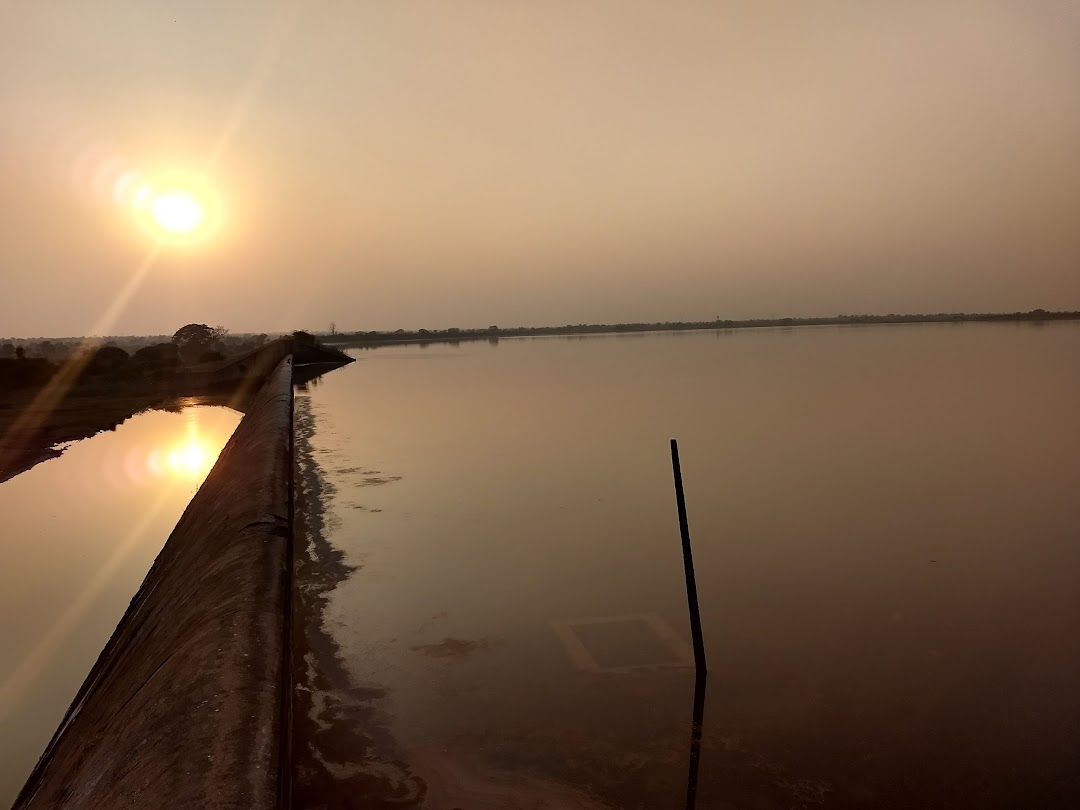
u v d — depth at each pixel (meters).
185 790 3.11
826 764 4.57
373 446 18.31
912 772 4.46
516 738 4.92
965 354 53.00
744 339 116.19
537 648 6.42
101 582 11.69
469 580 8.25
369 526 10.70
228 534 7.86
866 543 9.52
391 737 4.95
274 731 3.66
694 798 4.22
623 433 19.41
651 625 6.91
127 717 5.20
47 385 46.31
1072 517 10.60
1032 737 4.85
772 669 5.94
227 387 48.78
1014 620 6.91
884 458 15.36
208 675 4.30
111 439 26.94
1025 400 24.45
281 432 13.91
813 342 91.44
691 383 34.66
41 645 9.31
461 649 6.41
